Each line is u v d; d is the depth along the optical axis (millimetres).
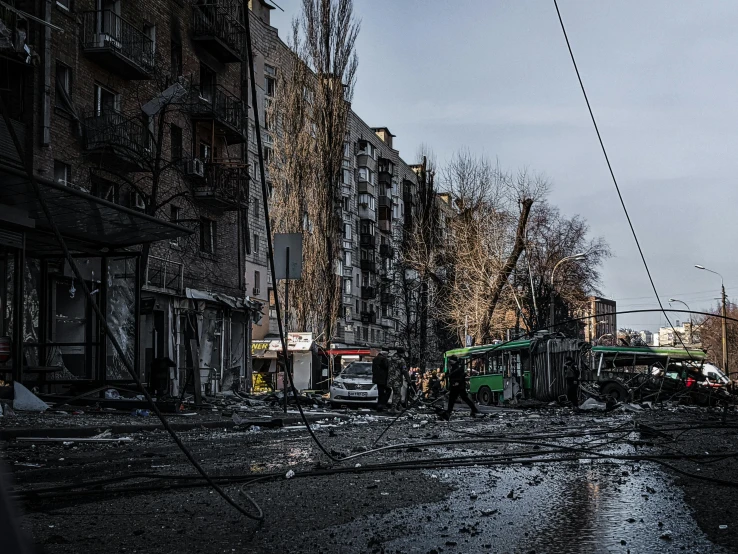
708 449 10312
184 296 31703
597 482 6793
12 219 15078
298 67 46562
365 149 85625
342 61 46719
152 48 31047
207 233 35938
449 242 56250
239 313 37281
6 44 22438
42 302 19703
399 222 65938
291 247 16188
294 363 43844
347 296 80438
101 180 28547
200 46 35219
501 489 6312
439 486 6477
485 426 16672
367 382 30141
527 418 21641
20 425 11562
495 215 54469
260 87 55250
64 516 5012
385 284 87938
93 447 10102
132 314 20125
